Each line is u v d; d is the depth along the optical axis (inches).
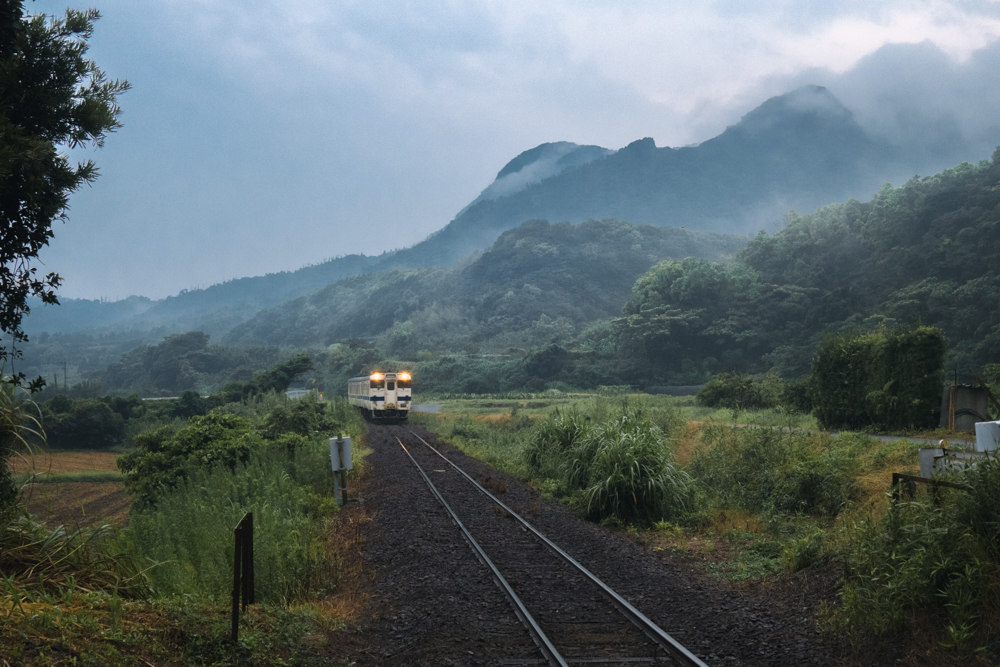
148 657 200.2
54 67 330.0
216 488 565.9
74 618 198.7
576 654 251.6
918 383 788.0
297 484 653.3
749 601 313.7
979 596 233.8
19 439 258.8
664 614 300.7
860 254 4426.7
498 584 343.6
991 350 2516.0
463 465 882.8
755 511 533.0
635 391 3442.4
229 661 219.6
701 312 4001.0
